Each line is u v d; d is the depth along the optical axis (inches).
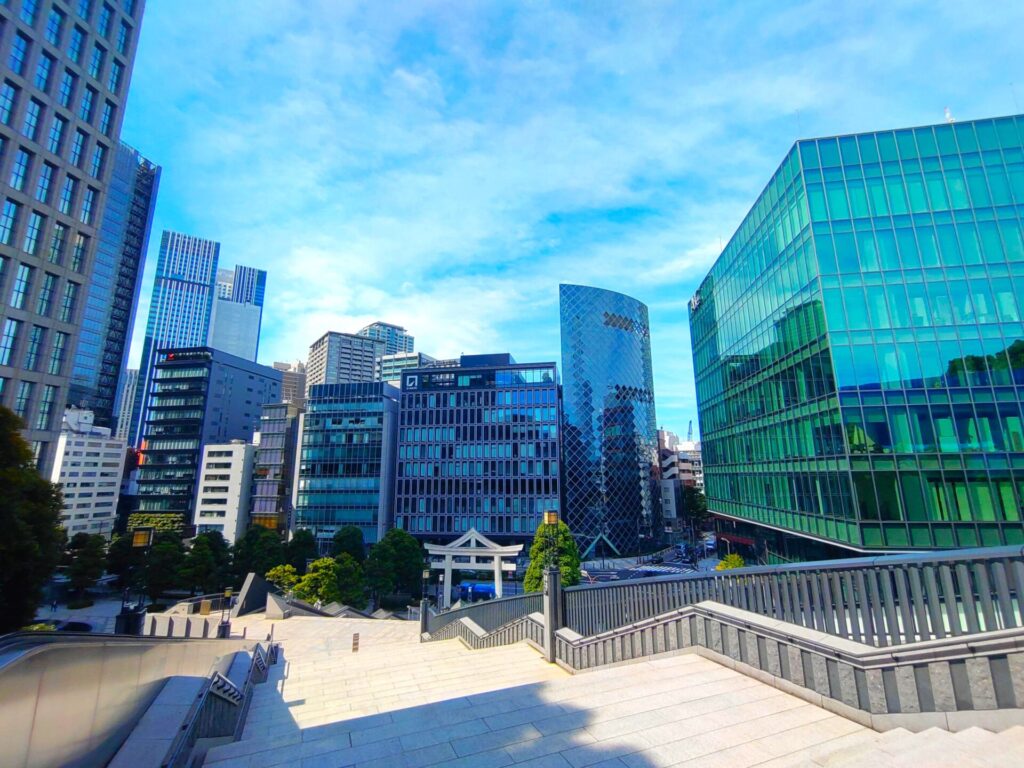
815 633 239.1
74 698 191.5
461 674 436.5
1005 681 181.5
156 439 4483.3
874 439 1055.0
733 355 1717.5
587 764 182.4
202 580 2096.5
